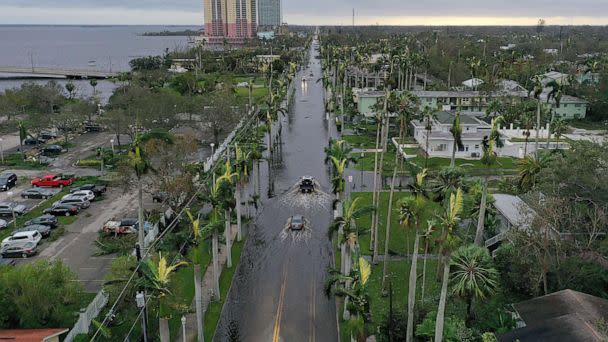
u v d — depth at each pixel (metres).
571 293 35.75
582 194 42.06
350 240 40.84
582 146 44.44
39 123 98.69
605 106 118.44
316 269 50.34
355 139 103.19
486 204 49.28
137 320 37.06
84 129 111.88
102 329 34.34
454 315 37.09
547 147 77.50
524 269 39.66
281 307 43.50
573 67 164.38
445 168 52.31
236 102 110.75
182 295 44.19
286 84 162.75
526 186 51.31
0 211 61.97
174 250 42.47
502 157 87.50
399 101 62.66
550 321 33.28
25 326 36.28
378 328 38.25
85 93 177.25
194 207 61.34
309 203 69.19
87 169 82.50
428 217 53.25
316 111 143.38
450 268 36.81
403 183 75.00
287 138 109.88
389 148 93.25
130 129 96.50
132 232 55.28
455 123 60.16
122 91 124.94
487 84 131.38
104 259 50.31
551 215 38.81
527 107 102.62
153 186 64.88
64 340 34.91
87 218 61.19
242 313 42.59
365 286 32.97
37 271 37.50
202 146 98.56
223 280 47.53
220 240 54.16
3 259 50.25
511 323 36.19
